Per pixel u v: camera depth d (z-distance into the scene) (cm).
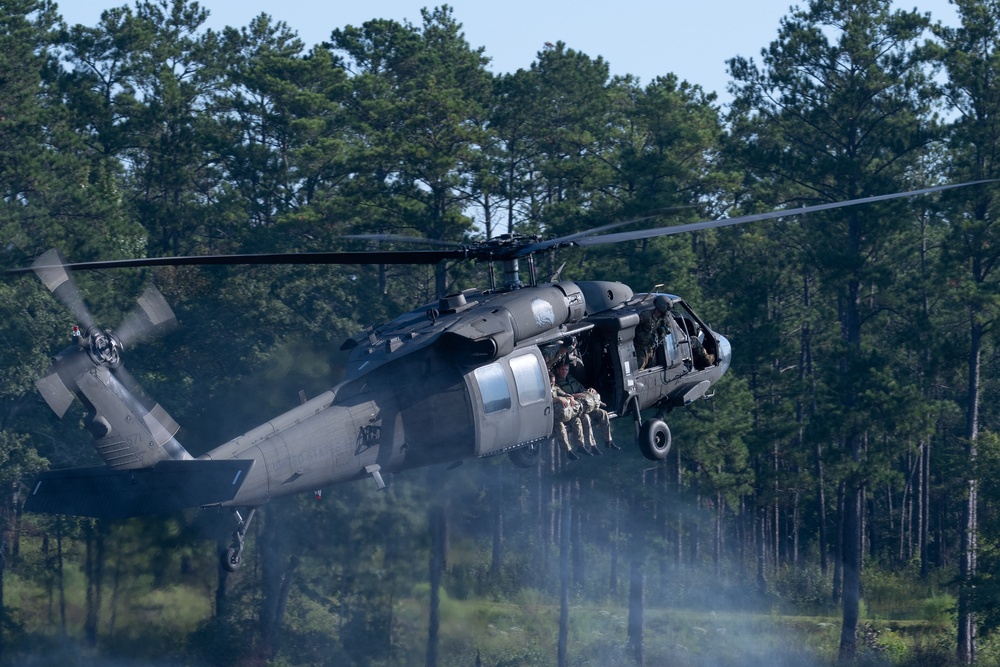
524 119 9675
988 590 7681
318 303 8369
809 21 8538
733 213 9869
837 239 8581
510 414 2848
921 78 8162
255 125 10650
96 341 2359
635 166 8350
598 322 3070
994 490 7900
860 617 10050
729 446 8238
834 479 8719
